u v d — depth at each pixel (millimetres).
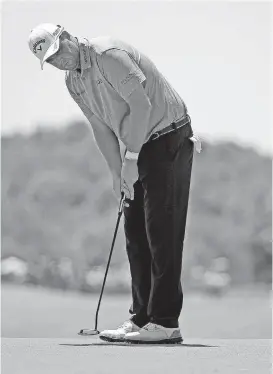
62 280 99188
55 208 106938
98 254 100000
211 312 85688
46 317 72875
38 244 103812
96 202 107875
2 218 104812
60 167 111250
